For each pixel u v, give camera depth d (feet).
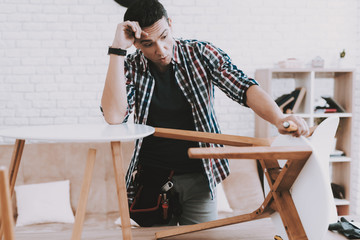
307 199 2.27
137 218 4.02
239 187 8.59
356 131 10.09
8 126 9.20
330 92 10.28
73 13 9.14
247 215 2.81
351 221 3.36
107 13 9.23
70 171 8.41
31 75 9.16
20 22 8.98
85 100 9.39
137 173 4.08
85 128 2.76
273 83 10.05
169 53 3.48
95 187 8.34
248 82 3.36
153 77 3.86
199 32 9.70
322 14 10.16
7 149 8.30
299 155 2.15
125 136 2.18
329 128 2.33
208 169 3.94
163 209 3.95
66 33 9.16
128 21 3.26
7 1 8.87
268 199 2.54
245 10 9.83
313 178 2.18
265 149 2.08
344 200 9.60
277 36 10.03
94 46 9.29
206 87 3.82
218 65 3.73
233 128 10.03
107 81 3.31
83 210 2.22
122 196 2.42
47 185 7.85
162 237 3.11
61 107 9.34
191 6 9.61
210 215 4.18
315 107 9.48
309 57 10.22
